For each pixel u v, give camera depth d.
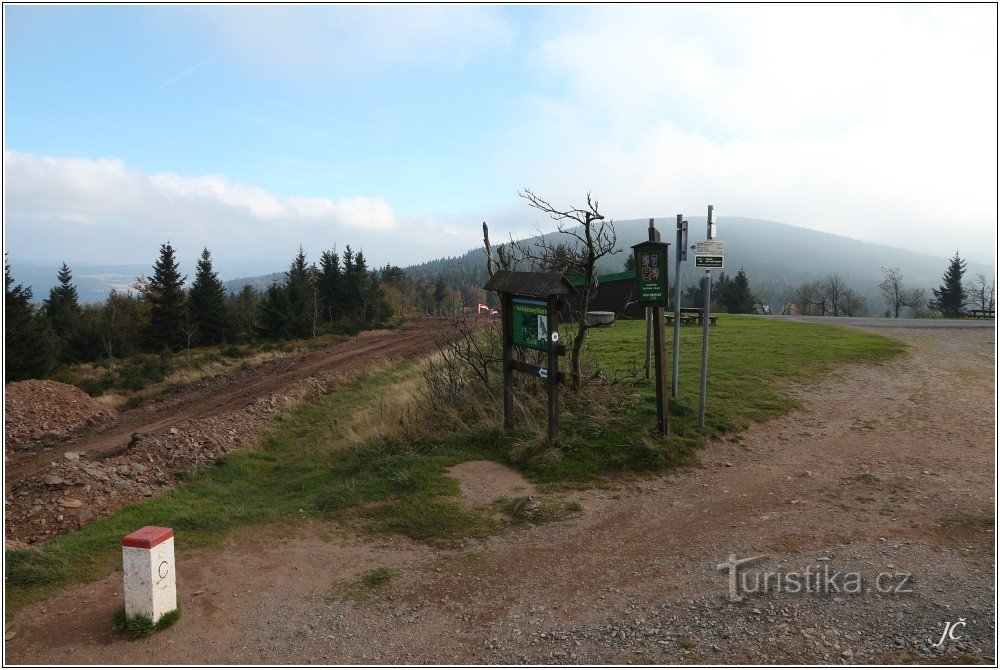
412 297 75.81
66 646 4.59
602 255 9.20
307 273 53.84
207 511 7.54
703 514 6.56
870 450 8.36
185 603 5.21
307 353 30.02
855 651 3.77
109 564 6.02
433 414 10.18
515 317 9.04
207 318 43.03
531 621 4.62
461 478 7.92
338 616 4.93
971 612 4.11
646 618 4.47
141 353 38.50
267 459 10.37
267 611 5.04
